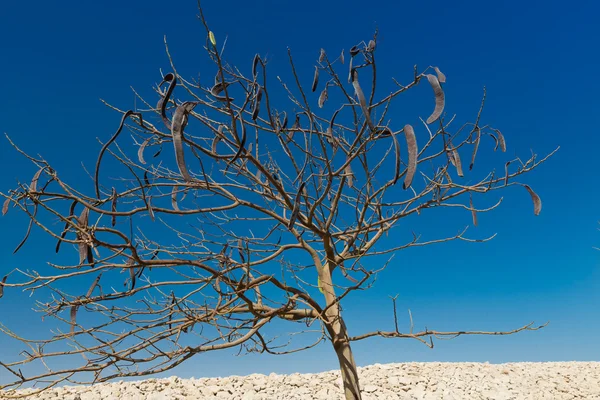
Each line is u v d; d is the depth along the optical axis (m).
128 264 4.65
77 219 4.07
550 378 11.21
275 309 5.06
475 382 10.51
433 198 5.42
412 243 5.35
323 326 4.96
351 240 5.71
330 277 5.55
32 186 4.11
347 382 5.12
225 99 4.23
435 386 10.09
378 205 5.16
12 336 4.11
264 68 4.35
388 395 9.48
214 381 10.17
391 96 4.46
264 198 5.96
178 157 3.36
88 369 4.30
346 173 5.48
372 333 5.07
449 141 5.21
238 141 4.45
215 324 4.61
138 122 4.93
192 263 4.61
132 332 4.50
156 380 9.89
